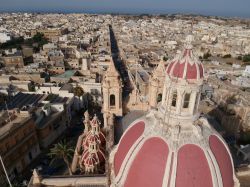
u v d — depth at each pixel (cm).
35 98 10431
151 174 2703
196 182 2622
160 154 2755
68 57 18500
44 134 8744
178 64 2881
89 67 15312
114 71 5688
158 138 2884
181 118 2947
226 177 2825
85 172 5006
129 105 6138
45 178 4262
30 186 4162
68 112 10431
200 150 2764
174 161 2675
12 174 7375
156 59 19738
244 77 15412
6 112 8300
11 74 13188
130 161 2914
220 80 15275
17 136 7556
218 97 12938
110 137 4894
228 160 2989
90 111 11688
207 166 2706
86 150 5184
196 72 2802
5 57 16600
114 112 5981
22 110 8581
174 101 3008
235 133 10138
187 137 2847
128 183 2850
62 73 14300
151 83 5819
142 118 3350
